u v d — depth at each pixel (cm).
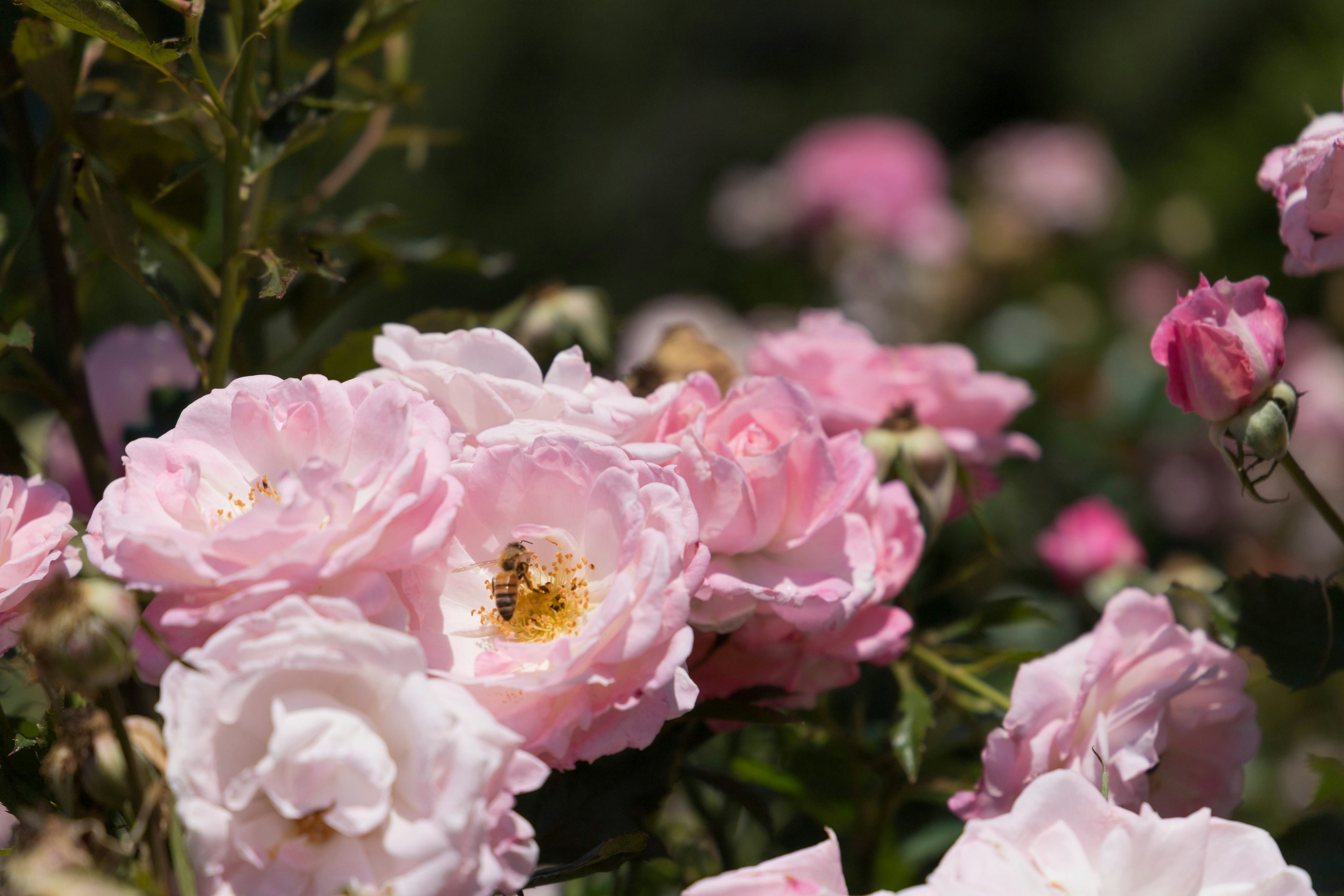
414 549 50
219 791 49
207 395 54
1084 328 184
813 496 56
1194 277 196
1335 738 121
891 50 405
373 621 51
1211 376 56
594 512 53
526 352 56
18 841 50
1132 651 58
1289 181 58
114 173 62
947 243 181
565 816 55
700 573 52
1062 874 52
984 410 65
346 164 70
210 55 63
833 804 65
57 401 62
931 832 69
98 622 49
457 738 49
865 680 64
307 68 69
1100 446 146
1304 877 52
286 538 50
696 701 53
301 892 49
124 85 67
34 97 68
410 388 55
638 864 62
